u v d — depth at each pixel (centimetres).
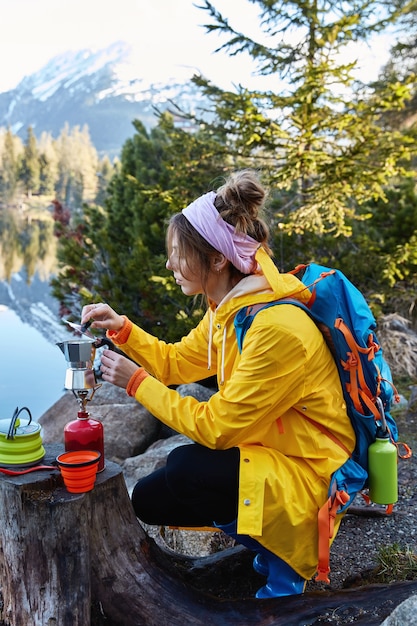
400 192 626
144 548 193
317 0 505
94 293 672
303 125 497
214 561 221
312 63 524
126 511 191
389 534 252
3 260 2164
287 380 173
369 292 575
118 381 187
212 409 177
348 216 600
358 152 496
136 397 185
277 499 173
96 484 181
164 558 200
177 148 594
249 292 181
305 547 179
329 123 509
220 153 561
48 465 188
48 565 173
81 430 188
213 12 517
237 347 189
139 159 894
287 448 183
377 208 641
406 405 432
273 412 179
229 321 188
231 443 178
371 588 182
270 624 176
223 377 194
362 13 513
